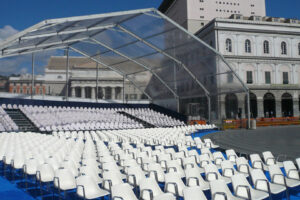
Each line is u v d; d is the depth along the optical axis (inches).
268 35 1919.3
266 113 1910.7
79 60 1366.9
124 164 280.4
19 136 546.3
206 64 1061.8
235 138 765.9
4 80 1140.5
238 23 1850.4
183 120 1295.5
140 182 200.8
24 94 1196.5
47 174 262.1
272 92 1889.8
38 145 420.8
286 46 1961.1
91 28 895.1
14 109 1131.3
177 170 278.8
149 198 199.3
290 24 1948.8
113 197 182.2
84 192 210.5
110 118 1216.2
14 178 338.3
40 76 1247.5
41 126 948.0
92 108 1316.4
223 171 264.1
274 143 631.8
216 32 1812.3
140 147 416.8
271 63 1910.7
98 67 1444.4
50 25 685.3
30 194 273.7
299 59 1955.0
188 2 2721.5
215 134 917.8
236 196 204.7
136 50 1166.3
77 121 1110.4
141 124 1122.0
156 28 946.1
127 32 1021.2
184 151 376.5
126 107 1494.8
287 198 229.9
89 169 254.2
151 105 1568.7
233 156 348.8
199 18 2733.8
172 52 1095.0
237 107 1790.1
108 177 230.8
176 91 1379.2
